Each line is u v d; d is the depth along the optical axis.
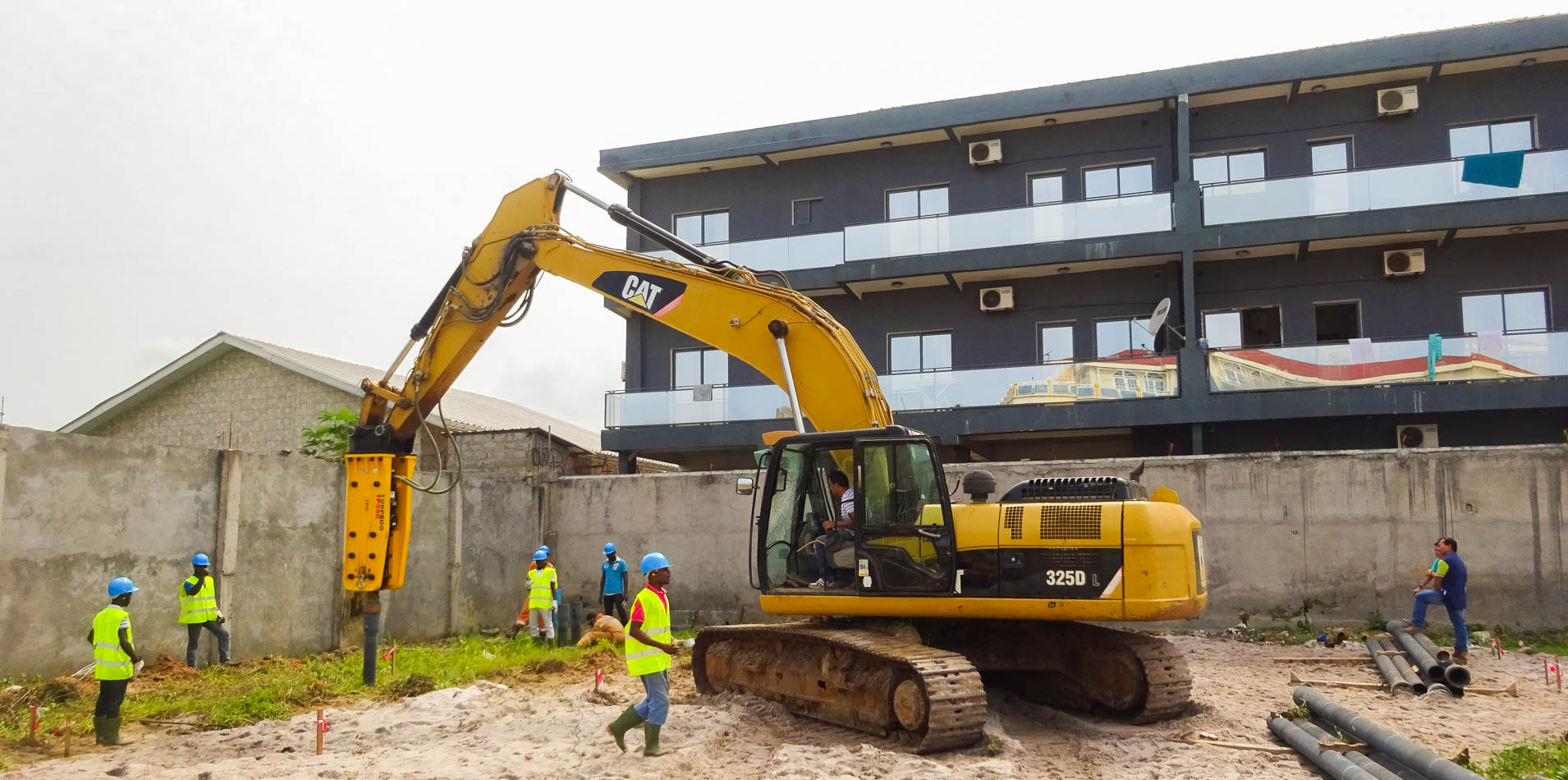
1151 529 9.02
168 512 12.91
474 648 15.60
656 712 8.29
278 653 14.32
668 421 22.47
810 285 22.44
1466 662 12.48
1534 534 14.59
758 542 9.98
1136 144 21.89
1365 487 15.38
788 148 23.23
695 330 10.72
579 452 22.41
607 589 17.11
